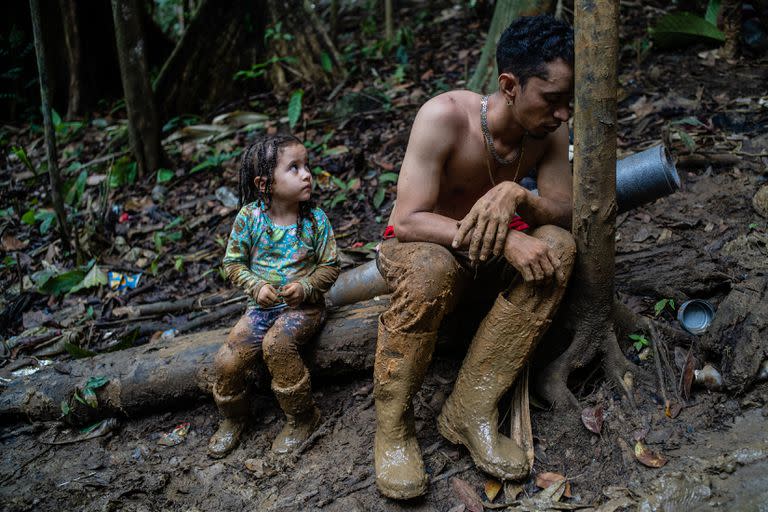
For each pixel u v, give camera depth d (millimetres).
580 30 2281
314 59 6234
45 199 5340
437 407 2789
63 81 7152
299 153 2691
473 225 2377
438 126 2463
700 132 4141
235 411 2797
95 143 6262
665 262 3162
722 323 2699
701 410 2541
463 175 2604
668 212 3553
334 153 4953
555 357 2760
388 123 5273
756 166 3699
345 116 5473
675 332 2818
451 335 2947
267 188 2691
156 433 3000
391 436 2457
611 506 2254
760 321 2613
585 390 2756
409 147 2512
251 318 2746
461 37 6422
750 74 4637
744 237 3160
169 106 6215
